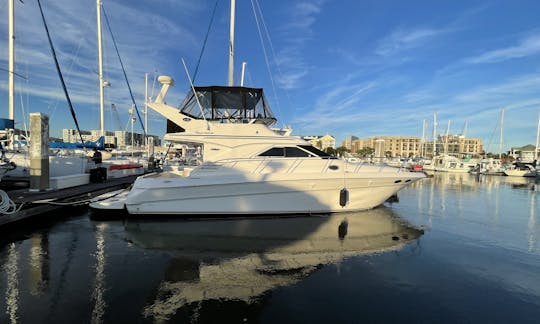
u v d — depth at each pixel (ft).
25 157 38.60
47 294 13.12
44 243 19.77
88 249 18.95
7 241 19.99
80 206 29.99
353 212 29.55
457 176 117.50
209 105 29.68
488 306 13.08
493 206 40.63
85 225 24.22
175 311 12.09
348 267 17.07
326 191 28.17
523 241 23.00
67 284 14.11
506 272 16.79
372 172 28.91
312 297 13.51
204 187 26.20
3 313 11.55
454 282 15.35
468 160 156.04
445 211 35.73
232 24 36.91
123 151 85.92
